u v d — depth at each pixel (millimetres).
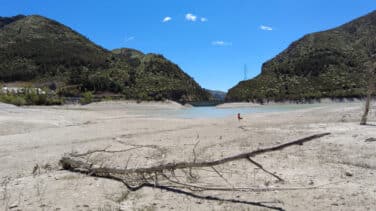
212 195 7402
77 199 7188
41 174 9742
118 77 170125
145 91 152125
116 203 6918
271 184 8180
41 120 29938
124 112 60656
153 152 13250
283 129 21516
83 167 9797
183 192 7699
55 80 164875
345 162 10516
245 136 18500
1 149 15211
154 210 6438
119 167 9734
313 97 126250
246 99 142750
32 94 81250
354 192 7305
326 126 21672
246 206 6574
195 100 170750
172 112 70812
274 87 149500
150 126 27641
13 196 7406
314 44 199250
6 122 25672
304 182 8273
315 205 6520
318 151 12570
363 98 113875
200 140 17281
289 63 178500
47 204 6836
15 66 177000
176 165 8438
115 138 19000
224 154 12383
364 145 13336
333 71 151000
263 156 11773
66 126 27609
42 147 15773
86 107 82312
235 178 8828
